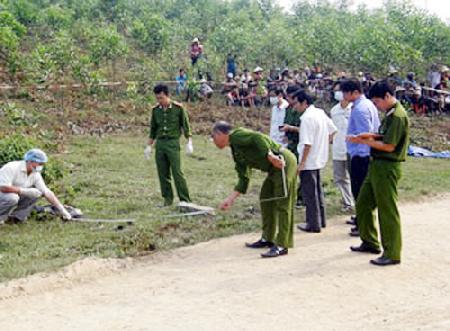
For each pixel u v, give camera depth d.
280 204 7.38
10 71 18.72
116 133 16.36
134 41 24.62
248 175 7.31
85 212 9.23
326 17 29.53
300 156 8.33
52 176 9.98
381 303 5.99
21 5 23.77
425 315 5.69
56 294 6.34
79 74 19.11
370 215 7.39
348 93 7.99
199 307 5.93
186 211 9.39
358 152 8.20
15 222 8.49
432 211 9.97
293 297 6.13
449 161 14.98
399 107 6.91
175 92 20.83
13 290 6.32
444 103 21.08
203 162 13.63
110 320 5.64
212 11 30.38
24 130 15.05
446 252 7.56
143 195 10.45
